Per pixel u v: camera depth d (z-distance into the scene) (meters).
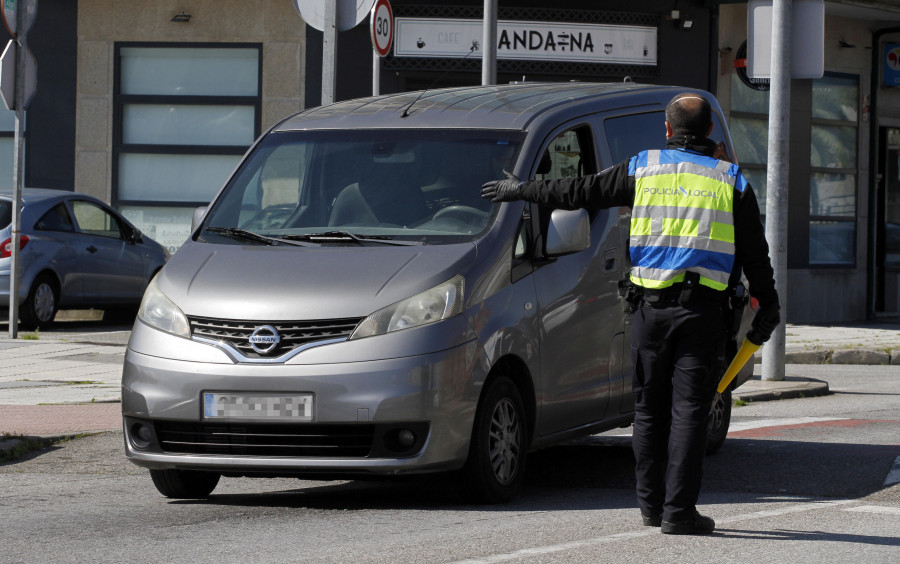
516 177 22.27
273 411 21.45
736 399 40.16
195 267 23.39
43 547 19.48
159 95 66.75
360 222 24.22
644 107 28.55
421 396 21.23
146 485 25.66
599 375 25.66
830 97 74.12
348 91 65.44
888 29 75.00
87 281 57.44
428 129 25.73
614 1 65.44
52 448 29.92
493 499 22.73
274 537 20.08
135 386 22.45
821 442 31.06
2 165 67.94
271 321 21.72
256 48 66.25
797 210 72.38
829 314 74.00
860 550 18.88
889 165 77.69
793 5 43.59
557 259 24.50
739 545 19.17
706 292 19.25
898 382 47.16
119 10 66.50
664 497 20.52
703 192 19.38
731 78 69.62
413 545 19.27
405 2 64.25
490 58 47.88
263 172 26.02
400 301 21.67
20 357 45.88
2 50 66.75
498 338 22.42
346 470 21.36
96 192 66.94
